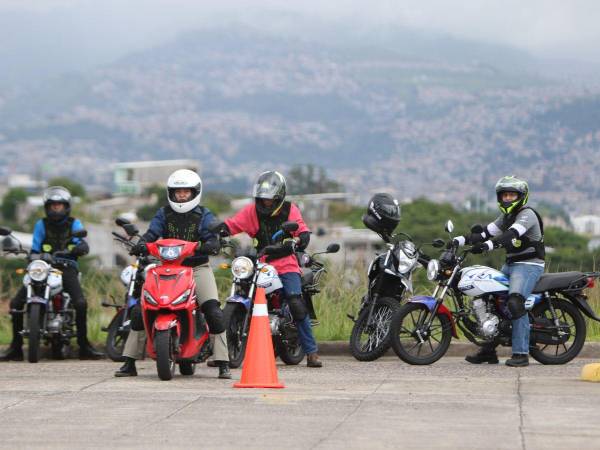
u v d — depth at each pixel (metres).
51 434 16.16
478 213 136.12
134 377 23.17
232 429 16.45
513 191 25.39
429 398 19.22
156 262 23.89
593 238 101.81
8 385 21.41
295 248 25.38
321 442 15.49
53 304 28.38
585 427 16.41
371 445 15.27
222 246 24.95
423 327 25.73
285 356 25.88
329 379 22.53
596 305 31.58
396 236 26.94
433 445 15.24
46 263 27.70
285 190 25.28
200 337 22.69
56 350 28.66
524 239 25.38
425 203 119.75
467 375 23.41
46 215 28.52
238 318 24.95
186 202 22.75
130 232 22.47
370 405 18.45
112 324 27.75
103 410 18.08
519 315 25.08
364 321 26.69
